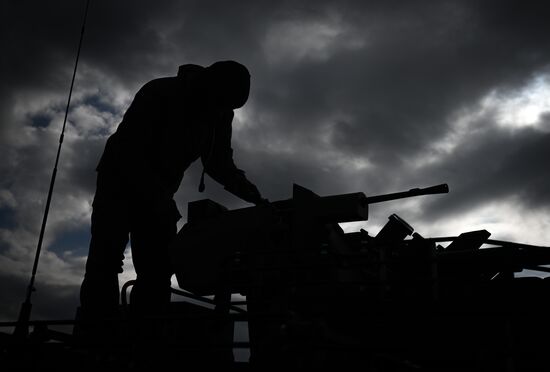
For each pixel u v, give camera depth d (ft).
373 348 11.71
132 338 13.67
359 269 15.08
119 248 19.85
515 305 13.69
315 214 16.21
